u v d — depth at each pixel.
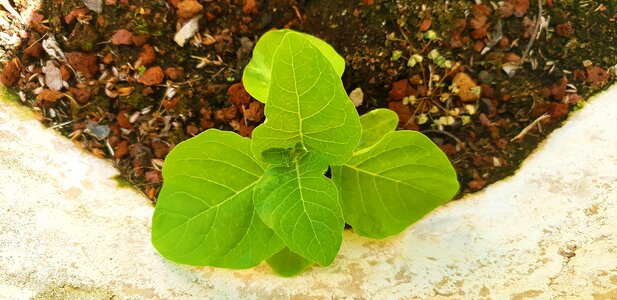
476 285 0.23
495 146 0.27
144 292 0.23
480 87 0.26
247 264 0.22
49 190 0.25
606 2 0.26
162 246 0.22
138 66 0.26
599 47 0.26
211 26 0.25
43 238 0.24
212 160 0.22
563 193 0.25
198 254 0.22
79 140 0.27
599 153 0.25
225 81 0.26
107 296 0.23
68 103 0.27
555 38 0.26
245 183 0.23
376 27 0.25
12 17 0.26
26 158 0.26
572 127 0.26
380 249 0.25
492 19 0.25
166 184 0.22
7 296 0.22
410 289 0.23
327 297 0.23
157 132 0.27
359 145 0.24
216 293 0.23
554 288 0.22
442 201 0.23
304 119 0.19
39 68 0.27
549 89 0.26
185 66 0.26
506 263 0.23
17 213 0.24
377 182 0.23
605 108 0.26
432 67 0.26
